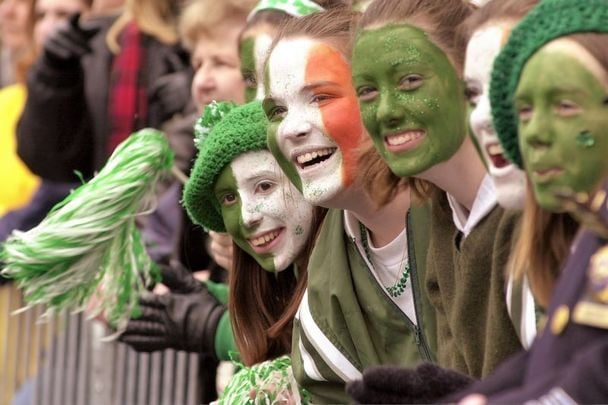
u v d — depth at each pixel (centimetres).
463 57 641
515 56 538
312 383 787
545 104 520
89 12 1342
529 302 613
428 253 702
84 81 1190
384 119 647
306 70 734
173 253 1077
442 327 695
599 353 447
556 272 540
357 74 655
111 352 1207
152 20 1170
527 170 530
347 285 764
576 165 518
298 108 736
